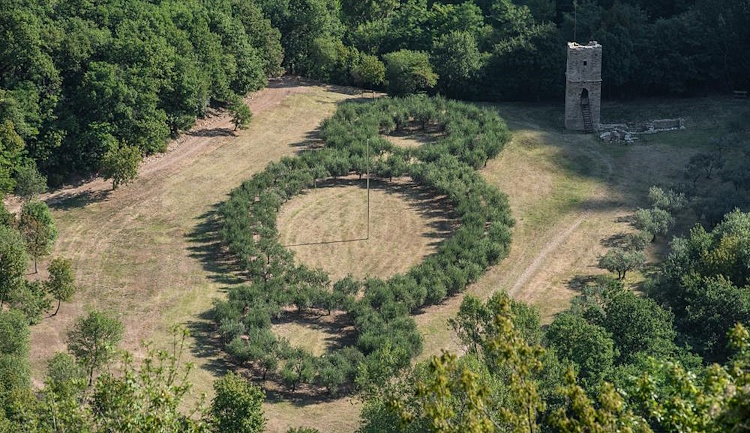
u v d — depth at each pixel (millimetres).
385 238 129250
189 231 129750
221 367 101875
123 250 124750
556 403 76125
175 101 153750
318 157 146375
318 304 113688
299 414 94812
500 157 153875
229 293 113000
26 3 147875
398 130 163000
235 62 166625
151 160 148125
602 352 85375
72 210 134125
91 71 142750
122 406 49312
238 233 124000
